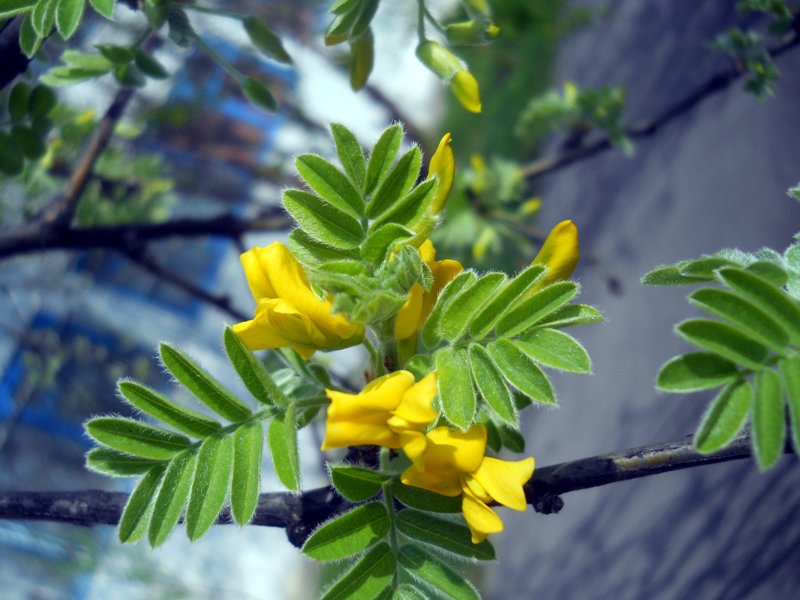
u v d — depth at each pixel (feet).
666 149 2.15
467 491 0.48
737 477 1.49
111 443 0.50
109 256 2.10
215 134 2.19
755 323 0.42
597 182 2.67
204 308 2.83
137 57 0.79
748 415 0.41
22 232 1.04
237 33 1.73
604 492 2.09
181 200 2.24
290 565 2.92
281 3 2.02
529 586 2.33
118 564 1.92
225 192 2.27
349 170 0.51
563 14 2.07
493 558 0.50
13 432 2.27
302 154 0.51
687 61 2.18
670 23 2.39
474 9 0.79
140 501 0.50
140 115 1.78
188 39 0.77
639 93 2.43
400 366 0.52
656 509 1.77
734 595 1.37
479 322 0.49
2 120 0.95
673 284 0.48
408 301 0.50
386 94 3.36
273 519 0.58
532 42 2.81
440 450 0.47
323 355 1.62
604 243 2.39
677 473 1.73
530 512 2.56
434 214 0.51
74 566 1.94
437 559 0.50
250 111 2.31
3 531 1.98
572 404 2.33
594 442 2.10
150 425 0.50
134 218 1.50
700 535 1.56
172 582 1.95
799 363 0.41
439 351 0.49
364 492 0.50
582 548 2.09
